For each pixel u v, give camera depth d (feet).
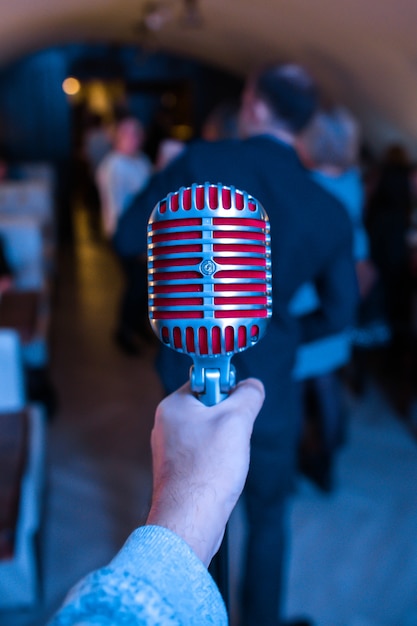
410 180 11.76
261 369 4.08
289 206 3.92
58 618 1.05
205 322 1.60
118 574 1.12
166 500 1.46
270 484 4.50
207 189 1.58
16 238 12.90
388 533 7.55
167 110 38.93
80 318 17.40
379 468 9.08
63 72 32.89
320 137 7.22
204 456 1.53
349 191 7.80
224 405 1.63
